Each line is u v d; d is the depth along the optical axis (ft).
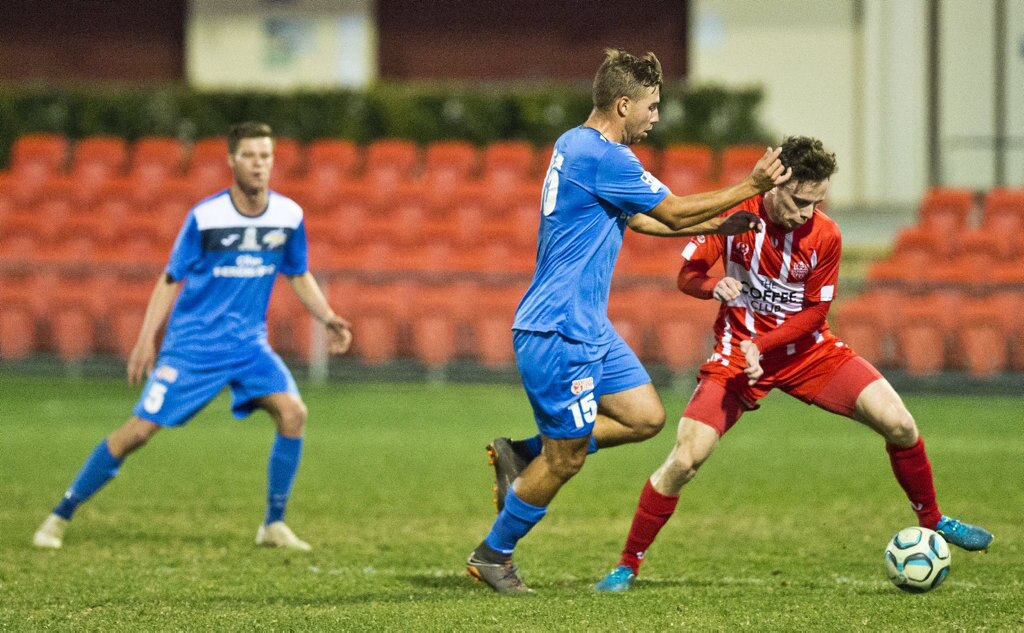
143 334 85.92
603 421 72.33
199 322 86.48
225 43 261.65
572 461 69.62
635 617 62.90
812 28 246.06
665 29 255.29
